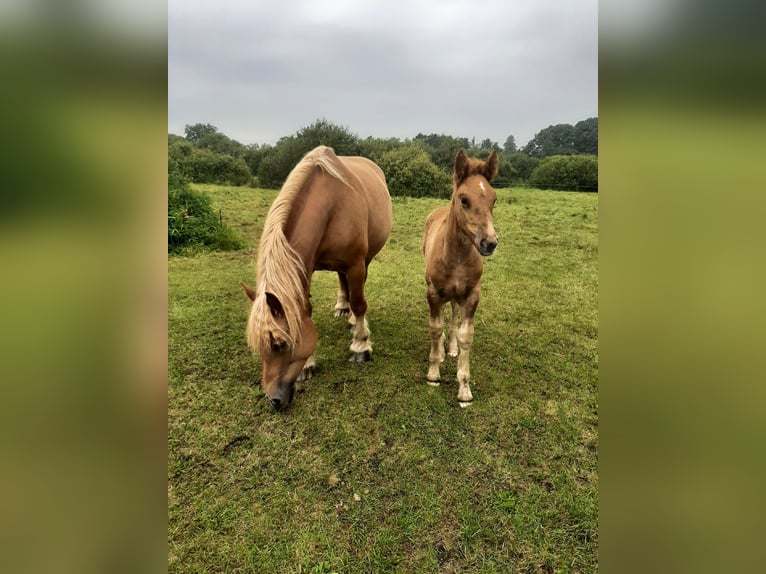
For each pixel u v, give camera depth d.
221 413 2.92
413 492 2.28
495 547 1.98
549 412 2.94
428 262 3.06
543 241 8.05
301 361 2.55
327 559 1.92
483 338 4.05
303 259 2.78
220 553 1.95
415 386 3.26
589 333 4.16
